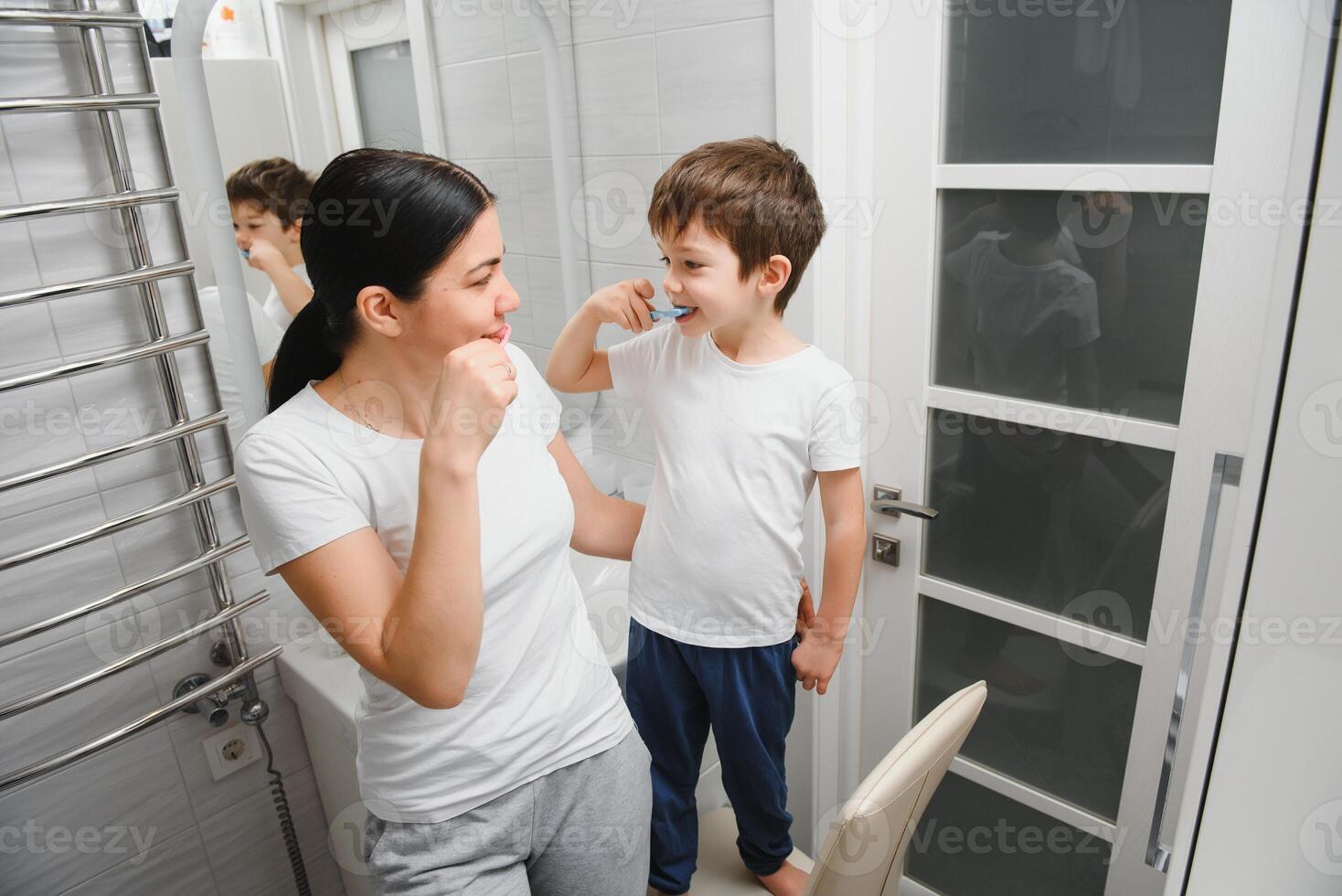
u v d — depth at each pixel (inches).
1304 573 24.2
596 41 53.1
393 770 32.4
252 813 54.5
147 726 45.6
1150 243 40.1
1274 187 35.9
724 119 48.4
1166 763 40.4
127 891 50.2
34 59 38.1
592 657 36.4
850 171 47.3
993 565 50.8
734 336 39.2
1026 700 52.0
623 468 62.4
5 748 43.8
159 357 43.8
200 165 42.8
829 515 40.4
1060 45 40.0
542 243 56.9
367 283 28.6
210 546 47.3
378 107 47.8
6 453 40.7
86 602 44.6
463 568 27.7
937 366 49.5
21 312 39.9
